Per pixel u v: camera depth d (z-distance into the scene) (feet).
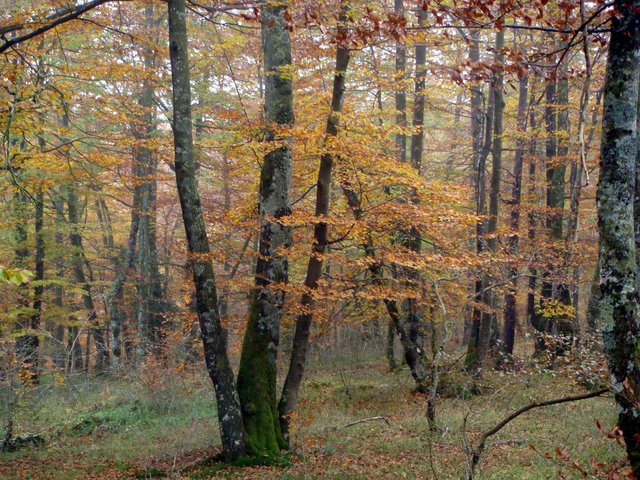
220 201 54.08
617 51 15.25
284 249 28.89
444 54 41.75
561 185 48.19
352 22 24.26
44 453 33.68
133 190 55.11
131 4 44.19
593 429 28.94
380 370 57.82
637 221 19.16
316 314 38.40
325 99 33.19
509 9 18.25
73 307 70.49
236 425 27.55
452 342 67.41
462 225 28.43
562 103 45.24
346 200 39.99
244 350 29.99
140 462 30.12
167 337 49.49
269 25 21.68
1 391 37.22
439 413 34.76
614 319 14.92
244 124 30.78
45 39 34.86
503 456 26.25
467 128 66.74
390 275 40.09
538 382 39.75
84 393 50.34
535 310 47.75
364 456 28.32
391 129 28.43
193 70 54.75
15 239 54.75
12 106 27.78
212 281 27.78
